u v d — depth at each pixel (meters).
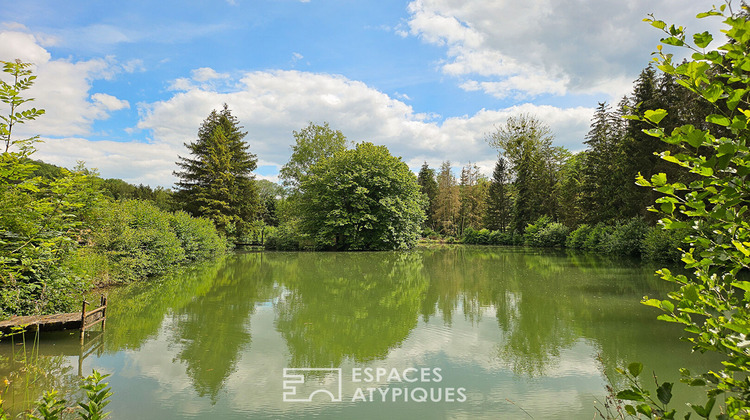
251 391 4.84
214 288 12.02
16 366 5.45
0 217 3.97
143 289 11.54
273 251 28.62
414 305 9.58
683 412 4.21
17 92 3.51
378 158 30.31
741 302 1.44
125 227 12.93
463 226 56.28
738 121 1.25
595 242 26.03
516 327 7.55
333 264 19.45
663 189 1.44
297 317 8.39
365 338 6.94
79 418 4.05
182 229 18.67
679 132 1.31
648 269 15.99
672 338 6.75
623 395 1.50
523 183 38.50
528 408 4.36
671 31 1.42
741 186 1.32
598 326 7.55
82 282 7.45
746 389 1.33
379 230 29.77
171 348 6.38
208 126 32.38
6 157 3.69
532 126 38.78
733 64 1.29
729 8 1.33
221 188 28.39
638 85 23.77
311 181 30.20
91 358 5.89
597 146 29.77
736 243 1.35
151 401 4.54
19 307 6.68
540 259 21.56
